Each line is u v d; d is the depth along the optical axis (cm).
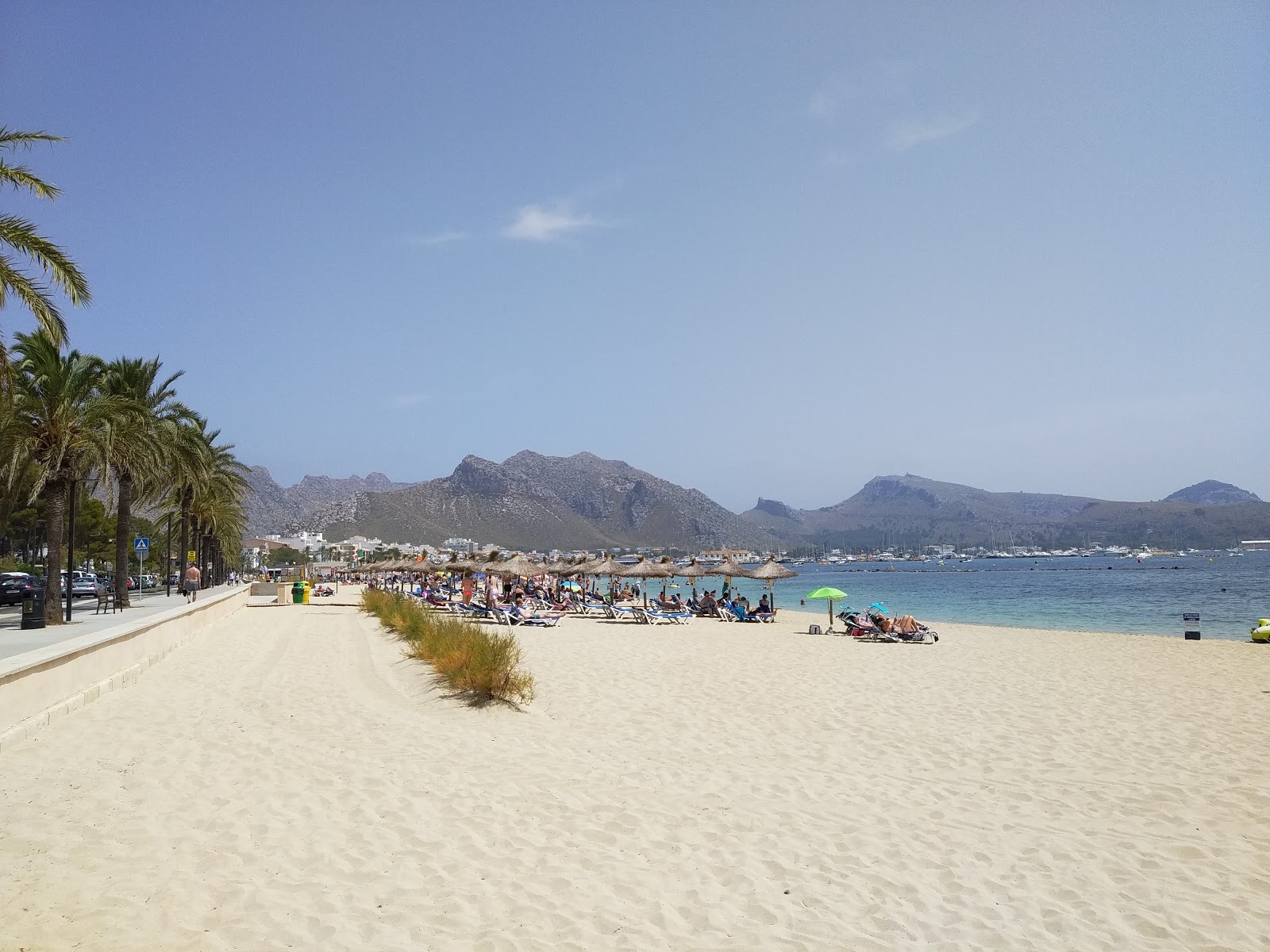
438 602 3750
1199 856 623
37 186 1359
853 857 610
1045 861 611
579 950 452
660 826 666
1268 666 1758
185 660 1702
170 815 657
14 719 899
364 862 568
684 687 1411
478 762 846
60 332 1413
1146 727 1091
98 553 6212
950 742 1001
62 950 424
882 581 12350
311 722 1022
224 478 4875
